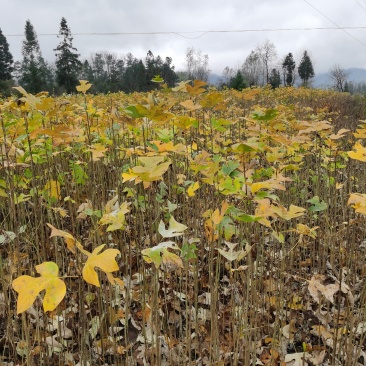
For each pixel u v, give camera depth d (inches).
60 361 67.3
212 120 87.7
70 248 39.1
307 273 108.4
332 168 109.3
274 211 53.3
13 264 75.8
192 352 79.0
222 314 86.3
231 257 53.6
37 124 81.2
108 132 109.1
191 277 96.7
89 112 108.9
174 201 97.7
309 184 147.0
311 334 85.1
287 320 88.3
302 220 119.3
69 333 80.2
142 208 80.0
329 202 116.4
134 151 75.5
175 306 82.5
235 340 71.6
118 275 90.7
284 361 74.5
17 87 60.9
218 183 61.2
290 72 2025.1
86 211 68.2
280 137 70.2
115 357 69.8
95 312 84.1
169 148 68.3
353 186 133.2
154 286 60.9
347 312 70.4
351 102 620.4
